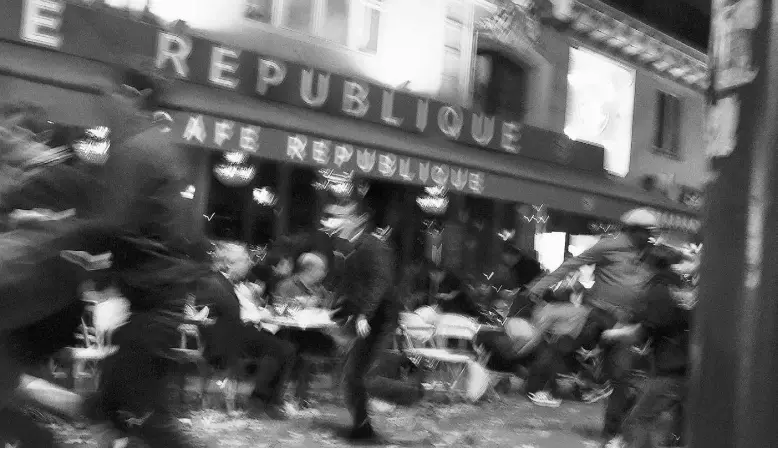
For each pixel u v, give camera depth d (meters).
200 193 9.41
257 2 9.38
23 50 5.35
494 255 12.81
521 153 9.69
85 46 5.69
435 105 8.59
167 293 3.38
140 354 3.46
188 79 6.44
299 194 10.72
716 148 1.84
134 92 3.31
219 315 6.30
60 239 2.96
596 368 8.55
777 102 1.75
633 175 13.78
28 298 2.86
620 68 14.98
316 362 7.97
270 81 7.06
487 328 8.95
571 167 10.61
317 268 7.55
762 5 1.78
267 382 6.70
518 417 7.25
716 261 1.80
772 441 1.70
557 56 13.60
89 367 6.86
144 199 3.23
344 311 5.62
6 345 2.94
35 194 3.06
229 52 6.75
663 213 12.37
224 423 6.00
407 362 8.19
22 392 3.32
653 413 5.33
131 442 3.45
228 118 6.46
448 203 12.16
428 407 7.44
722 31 1.86
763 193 1.73
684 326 5.29
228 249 7.13
